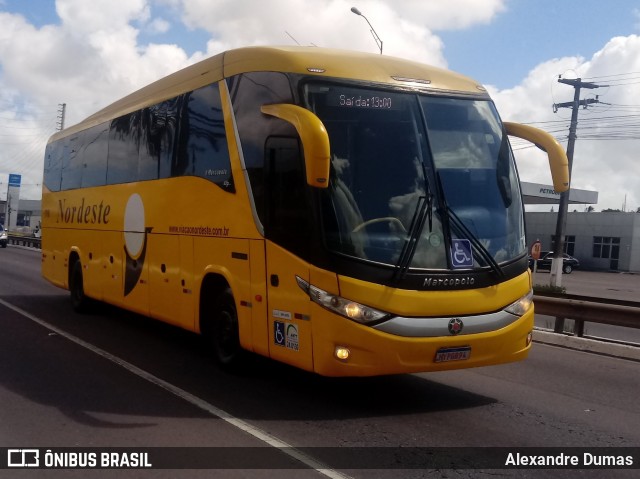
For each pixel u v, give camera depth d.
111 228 11.60
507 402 7.80
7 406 7.17
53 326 12.10
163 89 10.05
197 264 8.74
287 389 8.01
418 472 5.53
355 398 7.71
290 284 6.91
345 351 6.44
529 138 7.88
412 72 7.53
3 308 14.26
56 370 8.80
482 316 6.88
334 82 7.03
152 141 10.20
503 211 7.36
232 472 5.43
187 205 9.03
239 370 8.47
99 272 12.15
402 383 8.47
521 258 7.34
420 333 6.55
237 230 7.83
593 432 6.77
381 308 6.44
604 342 11.27
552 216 62.53
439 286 6.67
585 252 60.72
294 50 7.50
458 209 7.02
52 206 15.11
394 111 7.15
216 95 8.45
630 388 8.70
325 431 6.50
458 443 6.28
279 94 7.18
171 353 9.96
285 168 7.05
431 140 7.18
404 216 6.75
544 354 10.92
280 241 7.07
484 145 7.52
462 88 7.74
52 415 6.88
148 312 10.20
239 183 7.81
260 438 6.25
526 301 7.31
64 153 14.50
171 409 7.13
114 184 11.56
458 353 6.76
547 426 6.92
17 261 30.05
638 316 11.09
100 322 12.62
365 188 6.74
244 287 7.70
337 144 6.80
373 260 6.50
